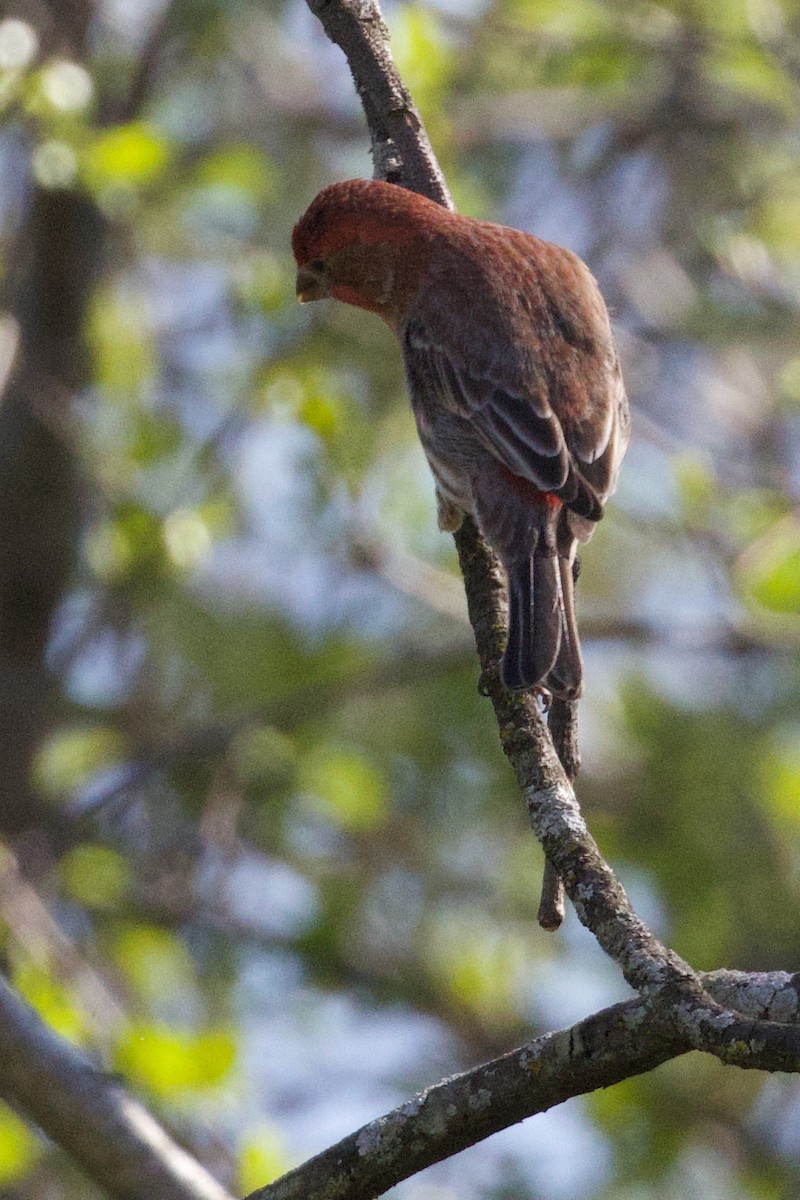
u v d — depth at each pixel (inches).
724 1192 532.7
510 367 312.2
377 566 486.9
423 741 573.9
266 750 524.1
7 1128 354.6
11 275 558.6
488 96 560.7
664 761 557.9
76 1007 374.9
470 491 306.8
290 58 593.9
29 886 451.8
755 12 536.7
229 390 540.1
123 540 486.6
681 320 586.9
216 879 526.9
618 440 313.0
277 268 511.5
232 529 519.8
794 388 546.9
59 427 515.5
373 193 341.1
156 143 466.0
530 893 574.6
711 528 510.0
